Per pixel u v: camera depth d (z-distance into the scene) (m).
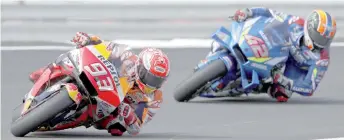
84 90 26.44
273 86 37.50
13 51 53.03
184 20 63.00
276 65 36.25
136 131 28.09
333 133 29.47
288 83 37.19
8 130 28.55
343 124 31.55
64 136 27.58
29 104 26.53
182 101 36.62
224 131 29.81
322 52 37.50
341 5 65.38
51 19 60.28
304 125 31.23
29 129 26.31
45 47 55.41
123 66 26.91
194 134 29.09
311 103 37.34
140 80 27.66
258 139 28.17
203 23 63.34
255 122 31.86
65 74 26.91
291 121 32.19
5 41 58.59
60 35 60.31
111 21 61.78
